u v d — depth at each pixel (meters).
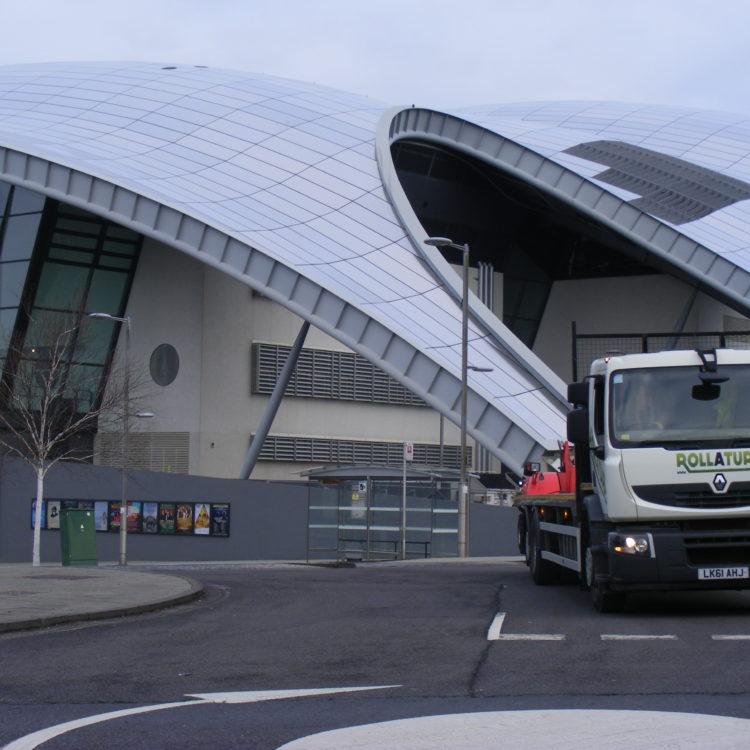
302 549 44.00
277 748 6.93
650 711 8.08
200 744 7.10
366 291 38.66
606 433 15.35
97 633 13.77
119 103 49.88
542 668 10.35
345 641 12.62
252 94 52.06
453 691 9.16
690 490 14.86
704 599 17.95
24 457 40.53
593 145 53.00
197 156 45.62
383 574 25.73
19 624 14.02
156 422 51.44
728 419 15.13
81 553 33.66
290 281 38.44
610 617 14.91
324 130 49.38
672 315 57.38
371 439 55.34
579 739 7.09
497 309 57.47
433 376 36.25
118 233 51.12
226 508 44.00
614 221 46.84
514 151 49.72
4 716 8.27
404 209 43.91
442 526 39.09
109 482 44.38
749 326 55.19
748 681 9.43
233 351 51.31
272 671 10.48
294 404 52.75
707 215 47.09
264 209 42.41
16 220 50.00
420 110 50.53
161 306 51.84
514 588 20.31
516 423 35.06
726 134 55.94
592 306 59.44
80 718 8.10
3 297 50.00
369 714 8.15
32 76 54.53
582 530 16.97
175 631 13.88
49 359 45.00
